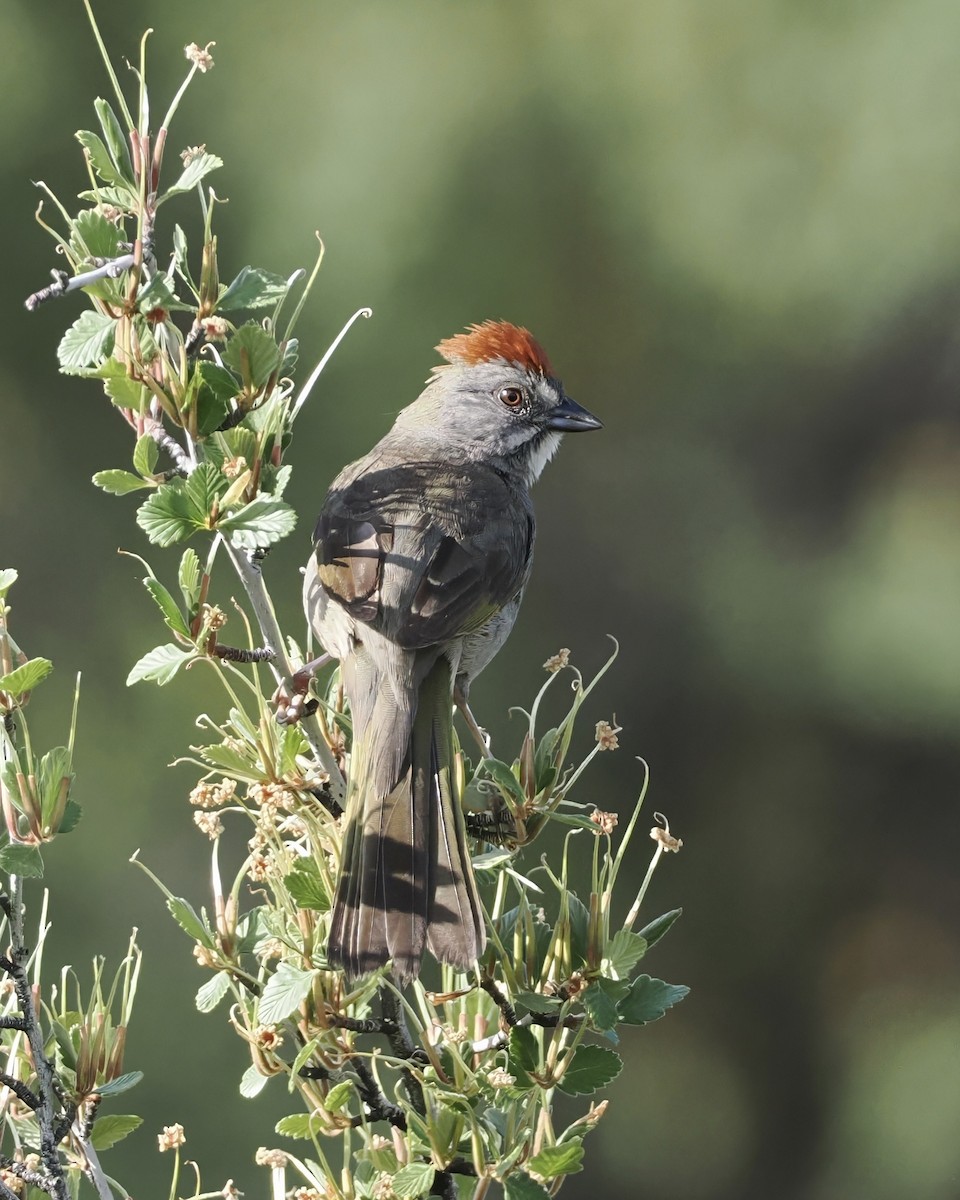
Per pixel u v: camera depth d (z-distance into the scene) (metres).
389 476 6.63
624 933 4.48
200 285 4.62
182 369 4.55
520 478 7.96
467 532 6.27
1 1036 4.71
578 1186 15.77
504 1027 4.54
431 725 5.64
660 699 15.77
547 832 14.40
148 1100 11.98
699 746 15.84
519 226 14.04
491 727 15.13
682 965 16.19
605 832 4.57
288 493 13.14
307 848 4.97
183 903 4.50
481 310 13.79
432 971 9.20
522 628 15.70
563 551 15.91
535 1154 4.45
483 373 7.86
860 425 16.08
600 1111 4.51
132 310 4.54
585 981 4.48
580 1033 4.42
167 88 13.68
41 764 4.38
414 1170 4.37
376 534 6.09
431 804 5.10
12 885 4.35
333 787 5.06
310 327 13.42
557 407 7.93
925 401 15.94
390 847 4.86
